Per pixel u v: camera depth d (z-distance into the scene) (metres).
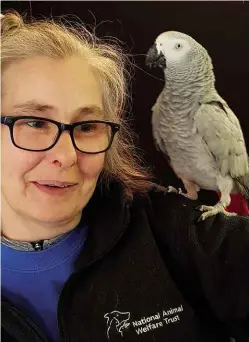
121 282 0.67
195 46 0.90
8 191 0.61
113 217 0.70
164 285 0.68
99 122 0.64
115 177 0.76
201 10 1.05
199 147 0.86
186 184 0.96
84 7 1.05
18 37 0.62
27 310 0.65
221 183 0.87
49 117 0.60
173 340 0.67
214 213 0.77
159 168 1.08
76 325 0.63
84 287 0.66
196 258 0.71
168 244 0.73
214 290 0.70
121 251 0.70
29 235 0.65
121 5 1.05
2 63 0.60
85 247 0.68
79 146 0.62
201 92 0.88
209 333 0.72
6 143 0.59
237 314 0.70
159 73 1.05
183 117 0.88
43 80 0.59
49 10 1.04
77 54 0.63
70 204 0.63
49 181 0.60
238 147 0.86
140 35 1.06
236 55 1.05
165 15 1.05
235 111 1.06
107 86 0.69
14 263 0.66
